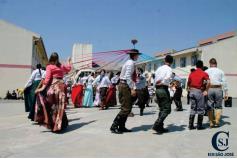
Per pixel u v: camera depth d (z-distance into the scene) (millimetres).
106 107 15227
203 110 8688
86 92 16578
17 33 29422
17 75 29281
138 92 11914
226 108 17156
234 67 40656
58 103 8055
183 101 26953
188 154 5934
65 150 6180
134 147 6445
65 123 8328
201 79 8609
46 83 8125
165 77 7855
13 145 6605
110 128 8039
